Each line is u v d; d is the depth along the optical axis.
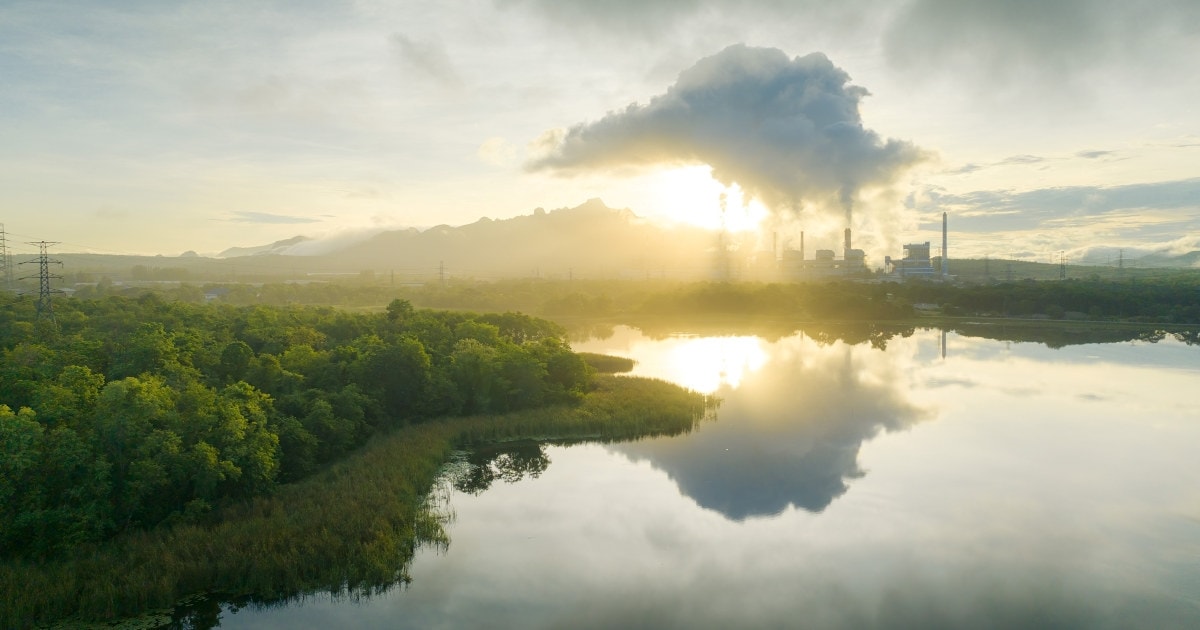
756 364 147.50
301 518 55.12
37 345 80.50
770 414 100.56
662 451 82.25
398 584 50.16
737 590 50.34
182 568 47.38
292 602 47.38
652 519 62.66
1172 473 74.88
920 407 105.19
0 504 47.16
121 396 53.50
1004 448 83.94
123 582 45.94
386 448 74.44
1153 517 63.16
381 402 84.25
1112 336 199.25
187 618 44.94
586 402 97.31
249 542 51.06
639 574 52.56
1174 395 113.62
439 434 81.50
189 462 54.25
